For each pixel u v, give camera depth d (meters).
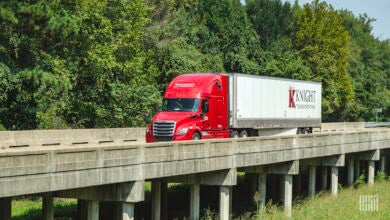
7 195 26.14
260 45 144.12
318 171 85.12
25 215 46.75
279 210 56.41
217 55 117.81
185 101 52.50
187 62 95.06
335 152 65.06
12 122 64.88
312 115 82.44
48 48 59.06
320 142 60.81
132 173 33.75
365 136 74.19
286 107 74.19
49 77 49.38
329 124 112.94
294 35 158.12
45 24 41.34
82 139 56.72
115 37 78.38
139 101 80.00
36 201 52.56
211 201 62.22
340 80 145.62
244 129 63.81
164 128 50.41
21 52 57.72
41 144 51.84
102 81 76.25
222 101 56.06
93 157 30.83
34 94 62.22
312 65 140.50
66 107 71.31
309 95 81.25
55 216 47.22
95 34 73.38
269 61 132.00
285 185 56.00
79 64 72.25
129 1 80.75
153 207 43.25
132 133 64.12
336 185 68.94
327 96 139.88
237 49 125.69
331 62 142.38
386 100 164.25
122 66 77.94
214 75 55.75
